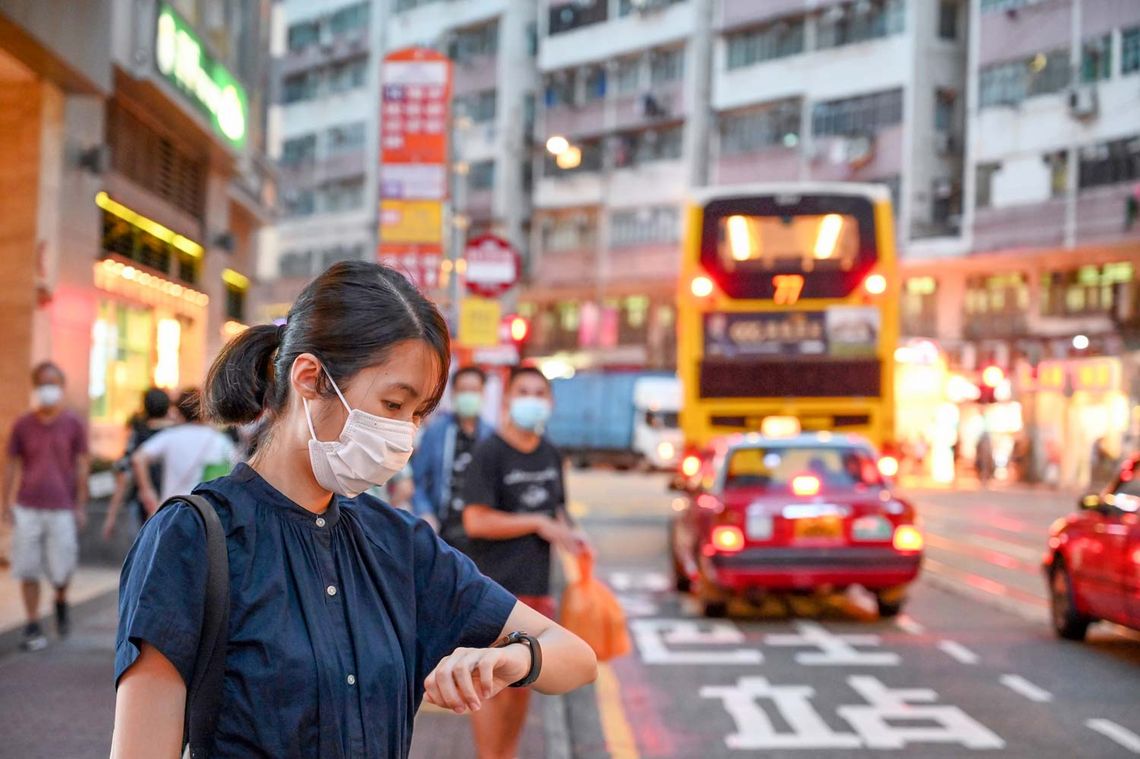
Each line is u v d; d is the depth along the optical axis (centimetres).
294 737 221
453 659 235
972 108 4456
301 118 7375
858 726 816
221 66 2006
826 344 1838
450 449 788
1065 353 4256
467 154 6538
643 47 5716
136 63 1627
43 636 953
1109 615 1055
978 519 2698
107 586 1276
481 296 2100
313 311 236
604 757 739
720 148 5397
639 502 3266
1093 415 4062
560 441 5556
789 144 5134
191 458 893
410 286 243
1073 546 1122
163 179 1930
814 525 1234
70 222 1502
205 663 218
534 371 623
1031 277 4444
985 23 4434
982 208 4416
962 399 4556
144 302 1872
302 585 229
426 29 6756
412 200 1630
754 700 899
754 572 1230
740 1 5303
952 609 1364
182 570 219
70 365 1515
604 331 6028
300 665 223
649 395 5150
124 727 212
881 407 1831
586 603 587
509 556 613
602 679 976
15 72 1389
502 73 6438
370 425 231
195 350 2123
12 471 956
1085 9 4138
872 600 1431
